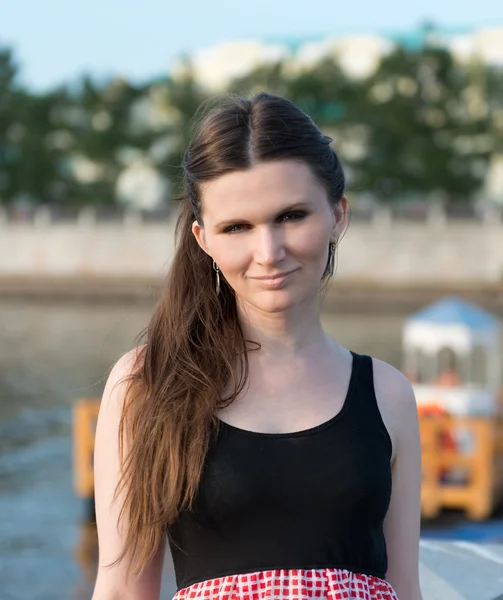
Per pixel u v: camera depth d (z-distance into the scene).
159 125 58.97
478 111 53.91
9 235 54.00
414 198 55.66
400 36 63.53
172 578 9.88
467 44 60.31
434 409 14.60
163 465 1.92
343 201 2.12
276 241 1.94
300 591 1.85
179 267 2.13
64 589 11.31
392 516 2.09
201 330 2.06
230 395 1.98
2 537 13.16
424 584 2.81
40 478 16.45
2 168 59.09
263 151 1.92
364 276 49.72
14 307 47.16
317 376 2.02
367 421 1.98
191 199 2.03
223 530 1.89
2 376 28.06
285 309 1.98
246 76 55.75
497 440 14.18
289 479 1.88
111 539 2.01
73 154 59.28
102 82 58.56
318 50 64.31
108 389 2.06
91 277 52.56
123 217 53.03
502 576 2.89
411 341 18.97
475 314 18.77
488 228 49.06
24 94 60.06
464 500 13.48
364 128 53.72
